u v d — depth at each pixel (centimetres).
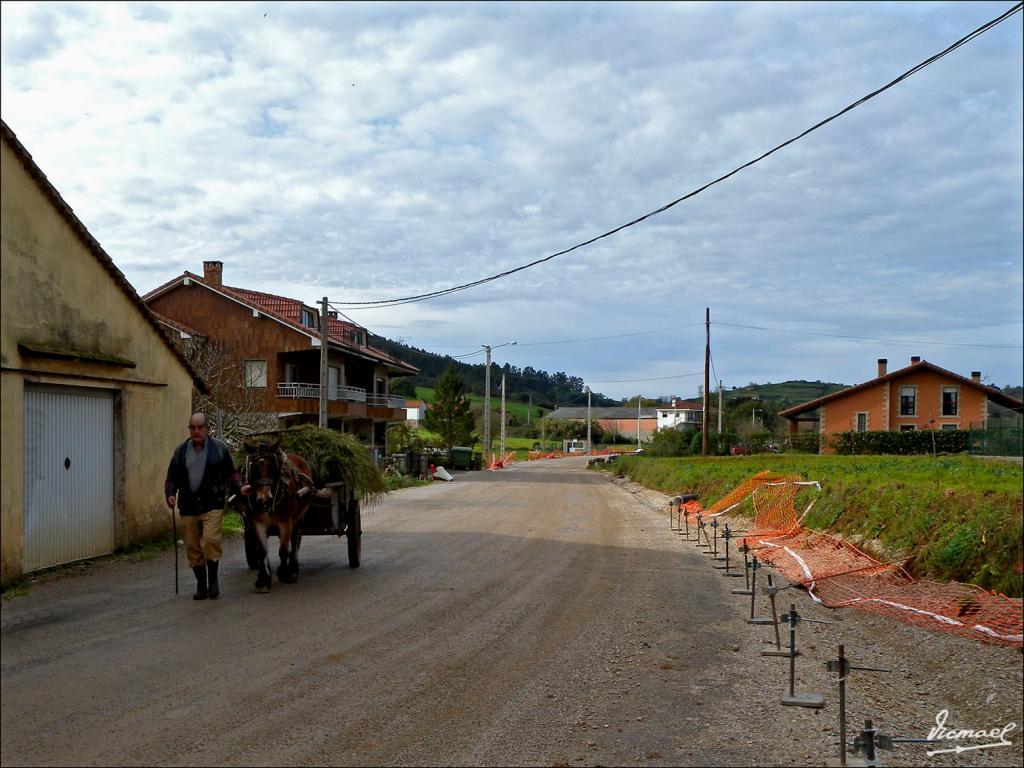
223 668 664
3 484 984
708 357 4603
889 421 5478
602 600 984
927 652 764
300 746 516
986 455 3809
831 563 1176
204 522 920
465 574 1138
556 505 2391
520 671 689
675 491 2661
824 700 642
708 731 573
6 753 488
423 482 3681
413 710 588
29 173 1054
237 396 3306
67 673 639
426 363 11894
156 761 484
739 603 993
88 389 1200
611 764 512
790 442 5509
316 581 1064
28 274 1056
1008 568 920
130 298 1285
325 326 2730
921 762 539
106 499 1245
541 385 17175
